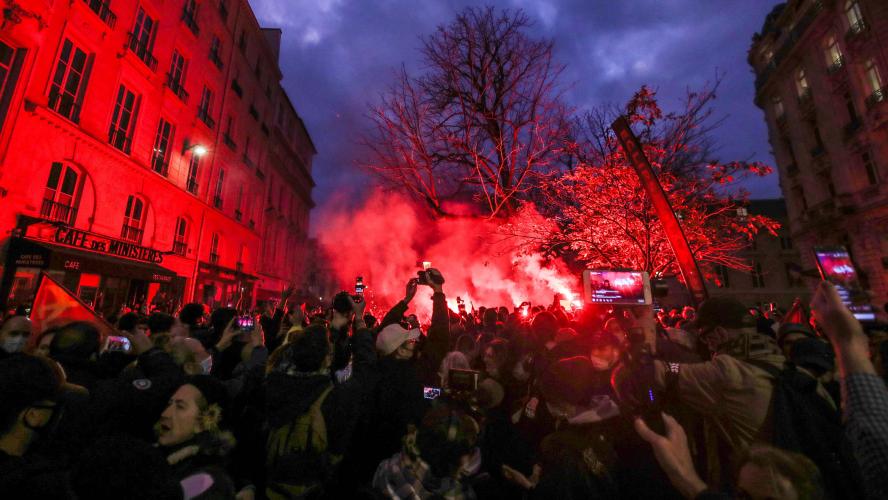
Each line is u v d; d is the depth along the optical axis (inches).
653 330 113.5
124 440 50.6
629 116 388.5
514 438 108.6
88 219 538.3
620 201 396.5
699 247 417.4
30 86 443.5
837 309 54.0
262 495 108.7
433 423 81.5
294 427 92.4
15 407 63.4
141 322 181.6
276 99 1261.1
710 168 404.5
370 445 117.8
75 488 47.3
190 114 773.9
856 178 837.2
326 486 112.0
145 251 639.1
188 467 70.2
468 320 336.2
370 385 117.2
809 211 973.2
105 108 553.0
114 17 559.8
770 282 1311.5
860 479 59.2
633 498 75.2
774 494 43.6
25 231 441.1
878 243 794.8
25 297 449.4
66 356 113.4
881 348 85.3
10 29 421.1
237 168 995.3
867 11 768.3
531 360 125.5
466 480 83.0
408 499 76.4
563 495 73.1
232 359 148.0
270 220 1278.3
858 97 807.1
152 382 92.0
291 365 100.7
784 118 1067.3
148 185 656.4
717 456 70.8
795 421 64.8
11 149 425.7
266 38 1244.5
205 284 866.8
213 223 882.1
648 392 77.8
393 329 123.5
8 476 58.1
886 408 48.3
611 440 78.8
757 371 69.1
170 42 697.6
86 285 544.7
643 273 139.5
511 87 596.7
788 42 1013.8
